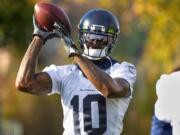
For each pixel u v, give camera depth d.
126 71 13.31
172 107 14.11
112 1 30.70
